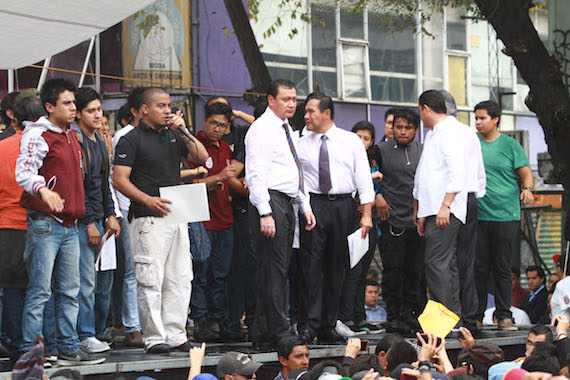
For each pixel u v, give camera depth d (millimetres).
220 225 11180
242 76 21594
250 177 9602
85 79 19859
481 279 12430
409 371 6602
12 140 9055
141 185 9602
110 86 20172
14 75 18422
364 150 10523
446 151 10695
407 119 11773
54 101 8555
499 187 12367
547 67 14531
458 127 10812
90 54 19828
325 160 10242
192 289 11258
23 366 5773
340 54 24109
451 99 11055
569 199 14742
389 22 24828
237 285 11383
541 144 29516
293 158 9820
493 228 12359
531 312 15984
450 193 10602
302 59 23172
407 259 11945
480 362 7371
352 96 24531
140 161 9609
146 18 20438
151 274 9484
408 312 11938
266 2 22156
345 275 11367
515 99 28859
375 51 25016
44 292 8438
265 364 9398
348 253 10375
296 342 8656
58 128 8617
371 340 10883
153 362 8617
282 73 22734
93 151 9344
